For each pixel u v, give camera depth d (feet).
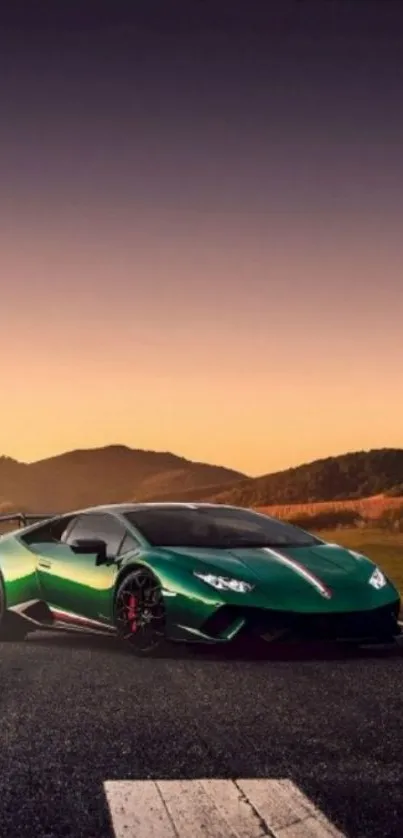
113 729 21.33
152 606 31.50
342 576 31.60
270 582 30.73
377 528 96.43
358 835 15.12
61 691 25.61
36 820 15.71
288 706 23.77
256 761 18.88
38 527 37.65
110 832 15.28
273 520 36.19
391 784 17.43
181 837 15.14
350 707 23.66
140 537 33.65
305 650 32.37
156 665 29.86
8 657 31.65
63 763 18.72
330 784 17.46
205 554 32.09
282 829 15.42
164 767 18.51
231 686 26.32
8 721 22.11
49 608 35.53
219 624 30.35
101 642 35.65
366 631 30.94
